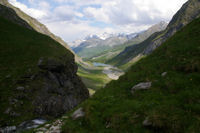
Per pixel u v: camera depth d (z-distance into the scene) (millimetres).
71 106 48750
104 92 19812
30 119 28000
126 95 15820
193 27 24250
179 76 14203
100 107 14070
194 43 18828
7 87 32938
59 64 54156
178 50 19578
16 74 38688
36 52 57906
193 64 14336
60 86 49906
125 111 11914
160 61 20203
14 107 28422
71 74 65125
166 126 8547
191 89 11562
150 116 9445
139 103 12469
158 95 12773
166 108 9953
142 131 9125
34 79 40438
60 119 15328
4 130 22562
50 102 38031
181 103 10281
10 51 52031
